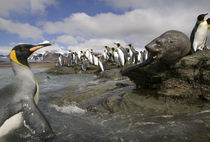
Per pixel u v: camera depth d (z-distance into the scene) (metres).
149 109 3.83
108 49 28.44
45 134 2.44
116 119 3.54
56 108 4.78
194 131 2.63
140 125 3.08
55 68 22.09
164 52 3.97
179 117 3.28
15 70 3.11
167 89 4.43
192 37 7.30
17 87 2.83
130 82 7.45
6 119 2.46
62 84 10.60
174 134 2.60
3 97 2.62
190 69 4.15
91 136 2.80
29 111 2.59
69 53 29.73
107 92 5.63
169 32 4.05
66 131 3.05
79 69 21.55
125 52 18.72
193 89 4.14
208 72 3.89
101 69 18.30
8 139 2.41
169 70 4.46
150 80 4.93
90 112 4.23
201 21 6.82
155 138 2.54
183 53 4.13
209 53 4.13
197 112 3.43
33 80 3.15
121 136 2.72
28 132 2.46
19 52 3.15
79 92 6.17
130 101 4.29
